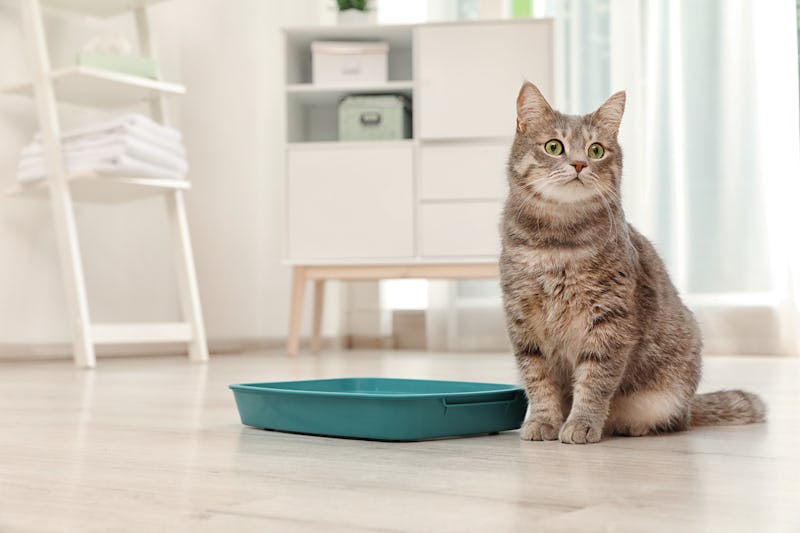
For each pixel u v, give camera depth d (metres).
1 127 2.96
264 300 3.87
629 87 3.51
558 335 1.22
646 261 1.25
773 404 1.65
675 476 0.90
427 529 0.67
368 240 3.37
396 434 1.14
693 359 1.28
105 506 0.75
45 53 2.79
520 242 1.22
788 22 3.36
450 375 2.31
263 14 3.91
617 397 1.25
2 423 1.36
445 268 3.34
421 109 3.34
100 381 2.18
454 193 3.32
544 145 1.22
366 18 3.56
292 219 3.40
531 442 1.16
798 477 0.90
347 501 0.77
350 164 3.37
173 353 3.44
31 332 3.02
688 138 3.47
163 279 3.51
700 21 3.46
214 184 3.71
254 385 1.41
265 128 3.91
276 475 0.91
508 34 3.29
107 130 2.79
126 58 2.96
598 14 3.62
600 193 1.19
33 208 3.03
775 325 3.36
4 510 0.74
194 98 3.65
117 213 3.32
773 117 3.37
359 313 4.01
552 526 0.68
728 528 0.68
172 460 1.00
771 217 3.38
